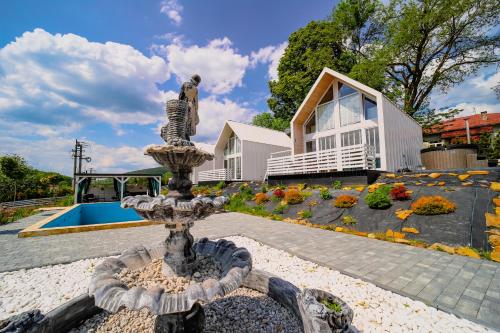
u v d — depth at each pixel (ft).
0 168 67.26
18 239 22.38
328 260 15.84
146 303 5.43
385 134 38.83
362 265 14.89
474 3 48.62
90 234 24.54
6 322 6.21
